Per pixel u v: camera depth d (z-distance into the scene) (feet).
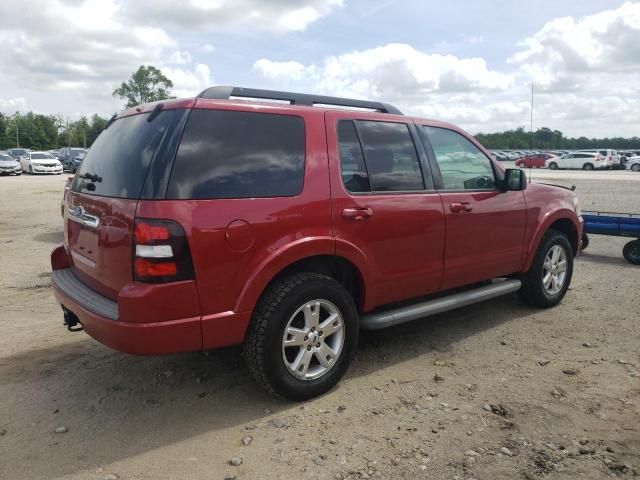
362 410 11.43
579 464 9.41
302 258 11.53
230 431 10.70
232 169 10.72
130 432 10.72
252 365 11.17
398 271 13.38
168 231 9.74
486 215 15.37
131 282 9.96
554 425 10.72
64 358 14.37
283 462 9.61
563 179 92.43
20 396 12.25
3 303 19.34
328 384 12.08
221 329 10.50
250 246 10.67
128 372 13.47
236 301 10.61
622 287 21.06
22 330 16.52
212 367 13.69
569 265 18.79
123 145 11.27
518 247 16.66
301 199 11.46
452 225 14.43
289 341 11.39
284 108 11.85
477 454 9.74
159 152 10.15
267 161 11.23
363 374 13.26
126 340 9.86
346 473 9.26
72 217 12.48
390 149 13.51
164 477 9.24
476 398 11.91
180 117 10.46
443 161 14.75
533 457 9.63
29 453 10.00
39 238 33.37
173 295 9.90
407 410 11.42
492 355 14.42
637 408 11.35
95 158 12.36
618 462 9.46
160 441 10.38
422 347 15.03
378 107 14.46
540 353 14.51
